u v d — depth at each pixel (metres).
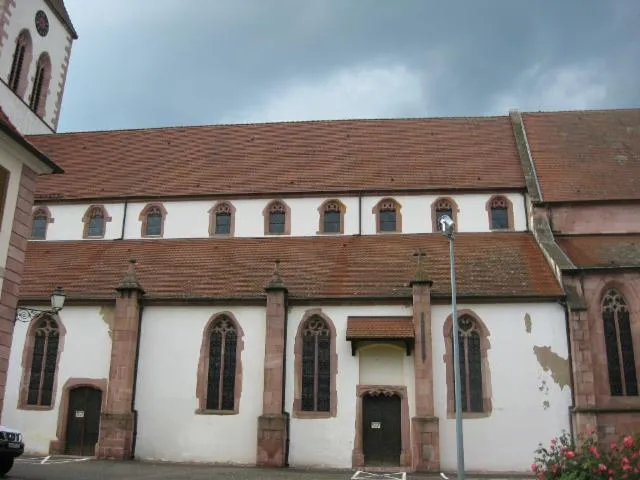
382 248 33.06
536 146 37.38
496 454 26.81
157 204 36.66
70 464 25.92
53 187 38.25
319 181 36.44
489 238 33.44
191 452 28.28
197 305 29.97
